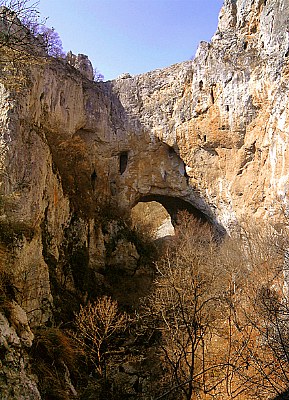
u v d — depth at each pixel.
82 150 31.36
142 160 34.75
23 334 11.79
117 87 35.59
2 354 9.70
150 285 27.67
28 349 11.66
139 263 31.97
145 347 18.62
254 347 12.73
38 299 17.84
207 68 31.09
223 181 31.33
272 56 26.45
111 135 34.22
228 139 30.30
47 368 12.13
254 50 29.16
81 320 17.03
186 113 32.34
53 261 22.00
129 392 16.33
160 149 34.47
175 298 15.08
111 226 32.47
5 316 11.45
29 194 18.39
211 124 30.81
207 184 32.47
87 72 37.03
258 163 28.73
